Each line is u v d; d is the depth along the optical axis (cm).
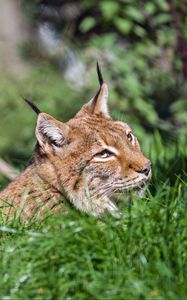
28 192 1196
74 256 960
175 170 1449
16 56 2866
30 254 981
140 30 2448
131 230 988
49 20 2827
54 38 2825
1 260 984
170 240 986
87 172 1192
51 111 2581
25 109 2641
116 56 2477
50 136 1198
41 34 2852
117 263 962
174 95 2570
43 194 1188
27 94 2688
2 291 928
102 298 899
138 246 981
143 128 2347
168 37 2439
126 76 2444
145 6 2369
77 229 997
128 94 2441
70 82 2689
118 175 1204
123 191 1208
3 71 2777
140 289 902
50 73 2728
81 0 2698
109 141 1206
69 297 916
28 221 1129
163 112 2612
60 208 1169
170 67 2542
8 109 2652
